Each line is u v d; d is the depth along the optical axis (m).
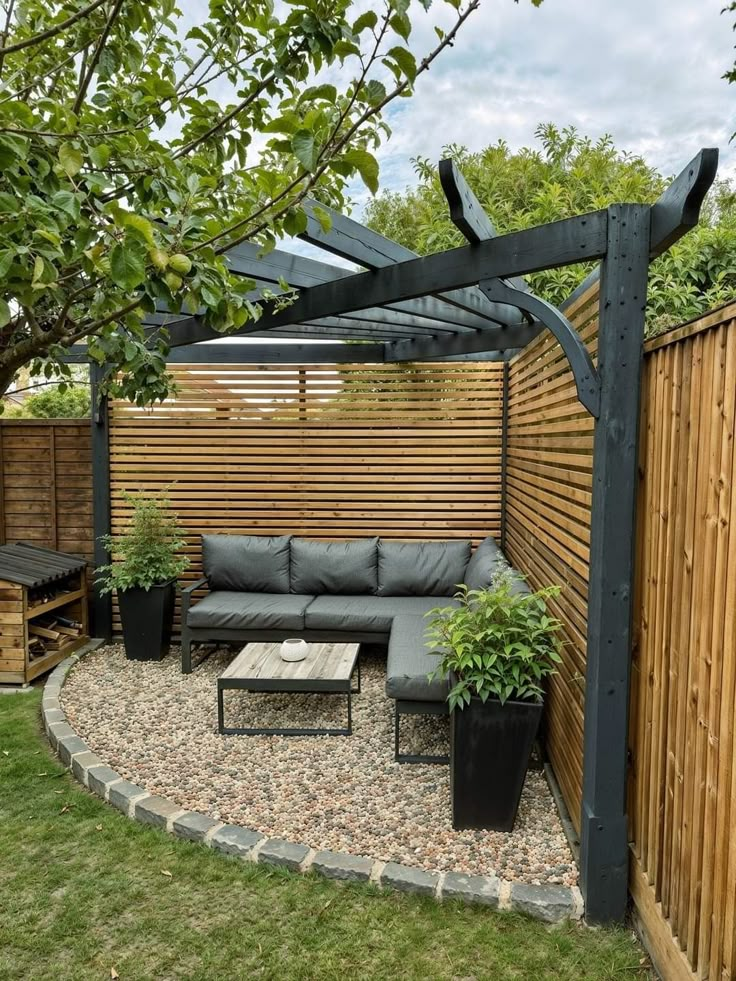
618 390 2.19
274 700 4.39
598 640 2.24
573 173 6.78
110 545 5.45
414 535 5.65
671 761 1.95
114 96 1.89
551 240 2.28
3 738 3.80
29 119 1.50
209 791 3.17
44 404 8.52
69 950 2.14
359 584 5.34
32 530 5.80
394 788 3.21
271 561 5.41
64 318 1.50
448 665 2.88
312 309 3.24
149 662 5.20
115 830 2.83
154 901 2.37
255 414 5.66
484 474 5.58
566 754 2.92
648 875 2.14
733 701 1.55
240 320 1.84
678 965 1.83
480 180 7.05
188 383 5.65
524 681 2.78
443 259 2.60
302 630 4.77
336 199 1.76
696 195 1.83
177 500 5.75
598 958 2.10
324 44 1.44
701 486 1.75
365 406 5.61
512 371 5.14
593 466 2.35
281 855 2.56
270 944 2.16
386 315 4.16
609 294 2.17
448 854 2.64
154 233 1.49
